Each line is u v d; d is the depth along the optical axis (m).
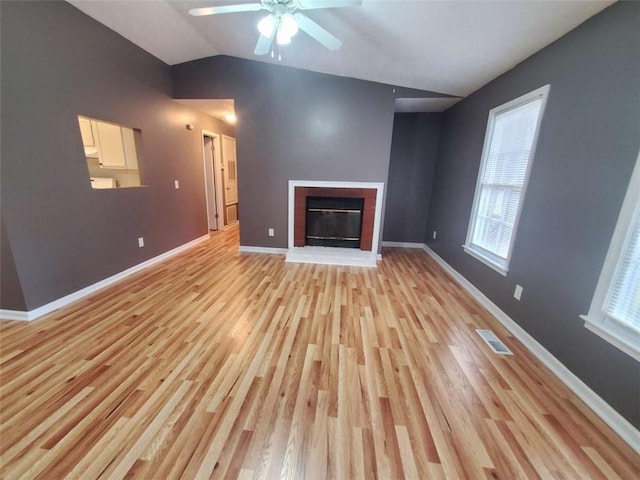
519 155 2.58
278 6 1.82
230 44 3.35
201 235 5.04
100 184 3.57
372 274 3.68
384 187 4.05
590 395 1.66
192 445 1.34
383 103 3.82
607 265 1.62
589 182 1.77
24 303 2.29
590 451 1.38
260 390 1.69
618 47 1.60
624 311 1.54
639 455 1.36
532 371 1.93
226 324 2.39
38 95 2.26
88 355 1.94
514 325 2.40
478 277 3.06
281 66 3.77
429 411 1.58
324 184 4.10
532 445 1.40
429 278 3.60
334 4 1.79
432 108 4.36
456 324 2.51
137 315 2.49
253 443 1.36
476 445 1.39
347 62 3.23
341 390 1.71
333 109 3.87
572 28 1.93
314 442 1.38
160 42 3.29
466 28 2.18
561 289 1.94
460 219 3.63
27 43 2.15
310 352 2.05
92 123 3.41
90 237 2.82
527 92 2.43
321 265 3.96
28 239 2.26
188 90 3.95
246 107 3.95
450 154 4.14
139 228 3.52
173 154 4.11
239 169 4.18
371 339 2.24
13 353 1.93
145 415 1.49
